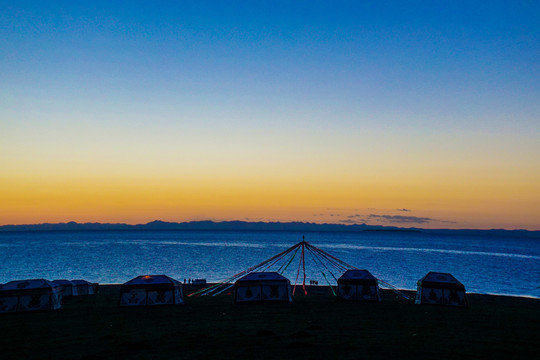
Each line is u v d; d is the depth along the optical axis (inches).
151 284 1828.2
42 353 999.0
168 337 1159.0
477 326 1342.3
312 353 983.6
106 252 7839.6
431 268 5216.5
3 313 1614.2
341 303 1899.6
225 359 935.0
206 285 2832.2
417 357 952.3
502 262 6614.2
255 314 1567.4
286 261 6107.3
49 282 1742.1
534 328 1327.5
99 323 1389.0
